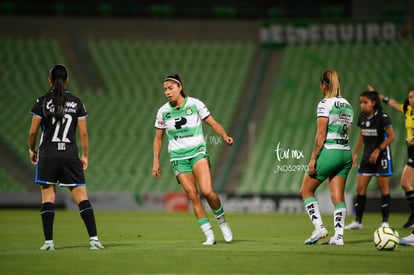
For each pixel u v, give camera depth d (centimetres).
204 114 3700
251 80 11712
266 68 11881
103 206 8962
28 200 8962
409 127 5112
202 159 3712
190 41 12400
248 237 4472
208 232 3812
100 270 2772
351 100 10906
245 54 12156
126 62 11906
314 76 11600
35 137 3453
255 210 8706
